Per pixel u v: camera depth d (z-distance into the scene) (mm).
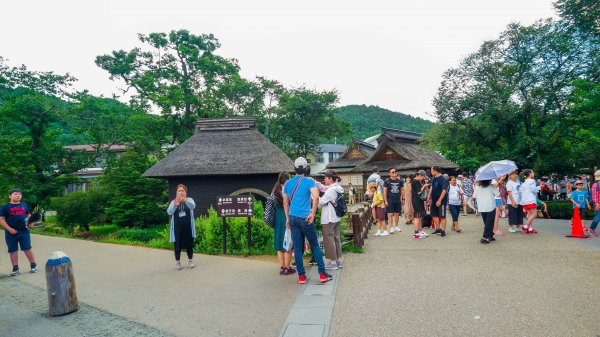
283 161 13883
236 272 6918
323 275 5859
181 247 7387
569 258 7066
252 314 4668
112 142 22734
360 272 6555
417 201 10125
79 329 4504
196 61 25547
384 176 29391
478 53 19125
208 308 4961
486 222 8891
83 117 21969
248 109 28094
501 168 8930
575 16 17203
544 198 19016
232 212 8867
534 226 11914
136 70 25828
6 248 11227
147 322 4586
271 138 28781
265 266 7371
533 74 17859
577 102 15289
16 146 18203
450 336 3826
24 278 7246
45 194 20219
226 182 14227
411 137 32375
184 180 14289
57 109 20578
